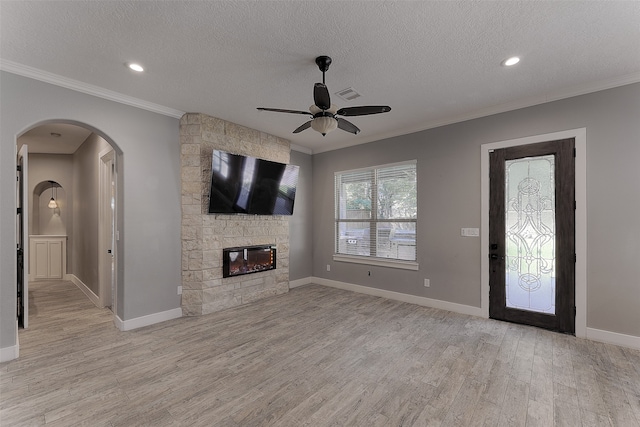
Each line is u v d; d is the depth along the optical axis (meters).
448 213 4.07
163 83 3.02
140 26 2.12
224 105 3.61
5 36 2.21
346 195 5.37
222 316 3.83
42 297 4.81
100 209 4.23
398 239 4.67
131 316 3.39
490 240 3.73
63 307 4.26
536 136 3.39
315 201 5.80
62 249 6.15
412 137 4.45
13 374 2.41
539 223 3.41
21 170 3.49
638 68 2.73
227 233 4.20
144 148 3.52
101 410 1.98
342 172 5.36
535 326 3.42
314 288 5.35
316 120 2.50
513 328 3.41
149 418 1.90
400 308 4.16
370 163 4.96
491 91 3.22
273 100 3.45
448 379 2.36
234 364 2.59
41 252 6.07
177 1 1.86
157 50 2.42
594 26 2.13
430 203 4.25
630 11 1.96
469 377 2.38
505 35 2.24
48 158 6.09
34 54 2.47
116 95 3.24
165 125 3.71
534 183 3.45
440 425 1.85
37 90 2.77
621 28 2.15
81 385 2.27
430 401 2.08
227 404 2.05
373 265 4.89
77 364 2.58
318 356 2.74
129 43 2.33
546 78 2.93
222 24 2.10
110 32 2.18
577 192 3.15
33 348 2.89
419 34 2.22
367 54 2.50
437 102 3.52
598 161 3.04
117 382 2.31
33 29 2.13
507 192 3.62
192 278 3.85
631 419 1.90
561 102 3.24
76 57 2.53
